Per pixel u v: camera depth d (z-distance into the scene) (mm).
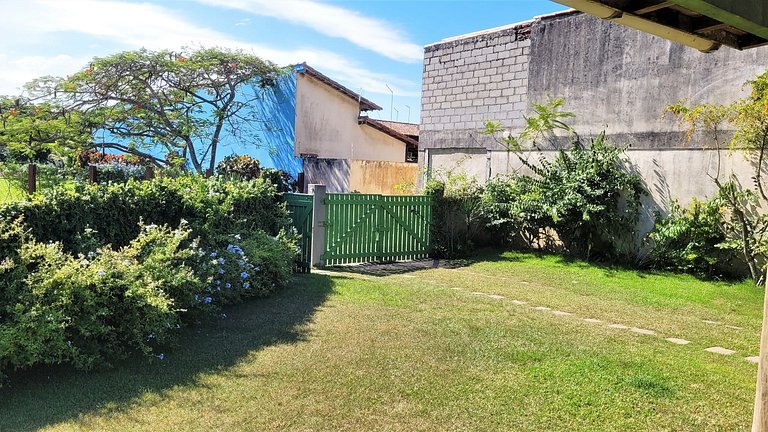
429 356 4781
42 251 4473
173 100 17391
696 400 3984
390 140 21062
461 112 13156
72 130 15336
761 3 3771
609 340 5473
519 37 11969
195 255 5992
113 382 4133
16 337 3916
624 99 10297
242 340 5172
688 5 3477
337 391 3988
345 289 7582
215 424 3459
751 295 7855
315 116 18875
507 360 4734
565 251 11078
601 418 3656
